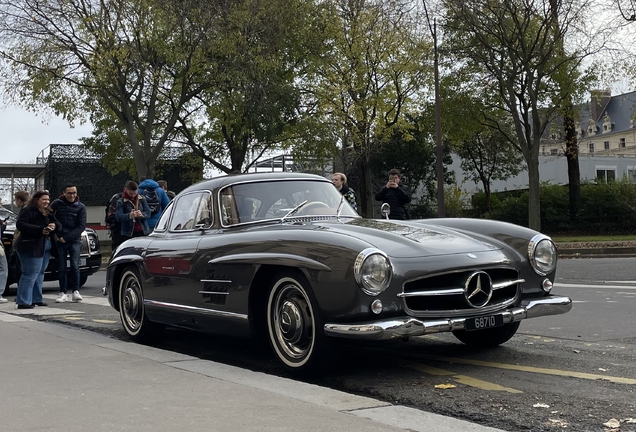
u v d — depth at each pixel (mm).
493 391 4340
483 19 29125
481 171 46219
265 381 4438
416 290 4586
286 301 4867
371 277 4387
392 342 6180
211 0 27250
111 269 7109
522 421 3666
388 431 3264
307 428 3314
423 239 4992
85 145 36625
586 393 4254
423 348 5879
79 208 11031
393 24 31625
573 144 34719
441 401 4105
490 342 5793
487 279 4820
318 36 33562
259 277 5039
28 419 3582
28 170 42312
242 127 31484
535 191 29969
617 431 3461
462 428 3408
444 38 31109
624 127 104812
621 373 4801
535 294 5223
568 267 15203
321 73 33375
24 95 25812
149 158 27906
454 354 5594
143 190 11695
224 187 5953
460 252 4824
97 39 24891
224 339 6777
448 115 32750
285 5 31359
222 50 27953
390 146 42219
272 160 36656
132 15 25438
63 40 25500
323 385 4676
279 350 4938
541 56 28531
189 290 5754
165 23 25516
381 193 10406
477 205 43656
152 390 4188
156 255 6250
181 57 26500
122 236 11547
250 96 29375
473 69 31453
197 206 6164
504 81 30531
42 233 9914
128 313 6930
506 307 4953
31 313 9094
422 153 43500
